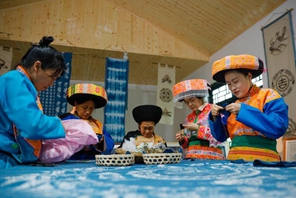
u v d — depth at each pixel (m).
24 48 5.74
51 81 1.43
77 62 6.76
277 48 4.31
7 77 1.22
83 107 2.26
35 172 0.92
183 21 5.87
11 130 1.27
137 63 6.84
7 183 0.66
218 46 6.19
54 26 5.66
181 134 2.52
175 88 2.59
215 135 1.83
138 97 8.63
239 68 1.61
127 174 0.85
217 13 5.23
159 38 6.39
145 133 2.44
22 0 5.41
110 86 5.77
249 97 1.66
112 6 6.19
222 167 1.07
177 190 0.54
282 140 3.86
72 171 0.96
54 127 1.25
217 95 6.54
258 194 0.49
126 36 6.14
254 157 1.47
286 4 4.27
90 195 0.50
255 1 4.56
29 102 1.19
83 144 1.63
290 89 3.97
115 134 5.62
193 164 1.31
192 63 6.82
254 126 1.38
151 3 5.72
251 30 5.08
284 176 0.73
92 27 5.94
